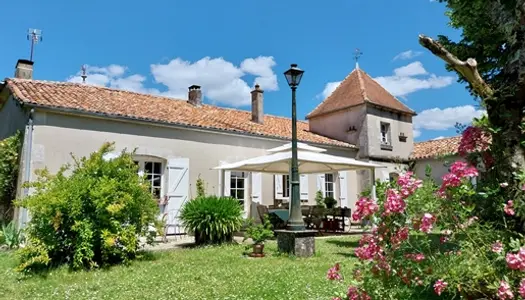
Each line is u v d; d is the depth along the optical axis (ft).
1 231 30.04
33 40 48.03
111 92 43.73
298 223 26.68
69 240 22.25
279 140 48.42
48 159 32.48
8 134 38.83
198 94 50.83
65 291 16.93
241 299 15.06
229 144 44.24
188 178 40.50
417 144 65.36
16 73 44.68
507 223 10.28
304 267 21.70
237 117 51.93
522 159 10.71
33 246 21.13
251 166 39.73
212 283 17.93
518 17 11.36
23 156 32.35
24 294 16.61
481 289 9.26
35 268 21.67
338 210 40.73
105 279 19.29
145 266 22.59
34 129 32.19
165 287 17.28
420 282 10.05
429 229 9.70
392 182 11.53
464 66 11.57
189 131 41.32
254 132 45.60
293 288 16.57
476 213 10.77
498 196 10.68
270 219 38.27
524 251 8.18
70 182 22.89
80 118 34.68
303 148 38.01
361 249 10.59
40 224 21.98
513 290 8.59
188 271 20.85
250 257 25.63
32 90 35.37
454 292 9.71
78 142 34.24
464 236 10.00
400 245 10.38
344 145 53.21
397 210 10.03
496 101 11.37
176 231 38.60
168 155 39.50
